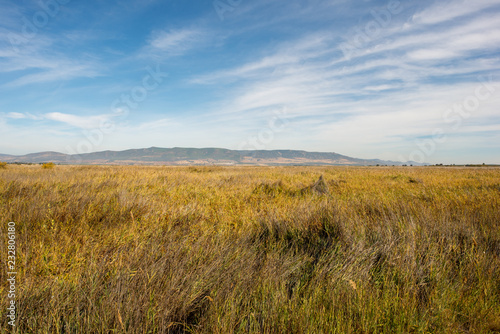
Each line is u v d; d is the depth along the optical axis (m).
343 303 2.11
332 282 2.35
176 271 2.39
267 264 2.72
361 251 3.05
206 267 2.56
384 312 2.00
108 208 4.44
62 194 5.64
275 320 1.90
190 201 6.03
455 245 3.19
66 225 3.49
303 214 4.41
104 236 3.27
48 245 2.84
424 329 1.89
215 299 2.10
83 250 2.76
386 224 3.91
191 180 10.25
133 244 3.04
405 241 3.26
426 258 2.90
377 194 7.72
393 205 5.09
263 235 3.92
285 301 2.08
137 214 4.35
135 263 2.55
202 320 1.92
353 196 7.21
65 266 2.49
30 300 1.96
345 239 3.41
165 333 1.84
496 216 4.09
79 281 2.21
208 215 4.90
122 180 8.38
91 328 1.74
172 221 4.10
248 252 3.08
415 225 3.78
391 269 2.72
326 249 3.28
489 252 3.07
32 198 4.68
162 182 9.44
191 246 3.06
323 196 7.33
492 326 1.95
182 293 2.09
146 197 5.76
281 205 6.07
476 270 2.64
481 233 3.61
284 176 14.95
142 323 1.80
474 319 2.00
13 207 3.86
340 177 15.19
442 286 2.41
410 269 2.66
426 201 6.14
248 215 4.96
